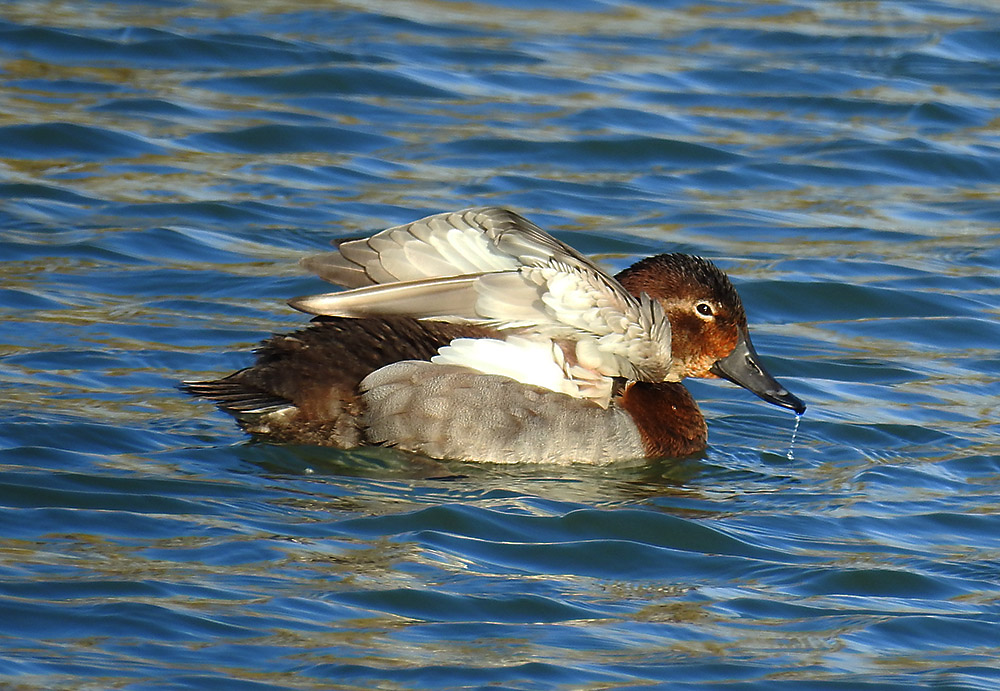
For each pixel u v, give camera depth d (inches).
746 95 836.6
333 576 363.6
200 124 749.3
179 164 706.8
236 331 545.3
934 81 863.1
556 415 453.4
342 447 445.1
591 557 390.6
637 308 456.1
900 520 430.9
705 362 490.6
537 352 455.5
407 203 683.4
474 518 405.4
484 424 446.9
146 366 508.1
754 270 640.4
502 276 444.5
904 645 352.2
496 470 447.2
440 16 922.1
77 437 442.6
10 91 757.9
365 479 431.5
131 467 423.2
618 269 633.0
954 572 393.4
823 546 407.8
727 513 428.5
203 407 477.7
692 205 709.9
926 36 930.1
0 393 470.9
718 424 509.7
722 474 463.8
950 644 354.3
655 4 971.9
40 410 459.2
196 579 355.6
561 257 445.7
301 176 707.4
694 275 489.4
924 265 658.8
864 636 353.7
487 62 853.8
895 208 722.8
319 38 864.9
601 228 671.8
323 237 642.8
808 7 979.3
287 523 392.8
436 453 447.5
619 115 796.0
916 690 327.9
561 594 366.3
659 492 442.9
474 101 800.9
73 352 513.0
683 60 877.8
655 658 335.9
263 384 445.7
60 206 655.1
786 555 400.5
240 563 366.0
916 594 380.8
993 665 342.6
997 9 989.8
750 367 491.8
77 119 735.7
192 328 545.6
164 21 867.4
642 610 361.7
